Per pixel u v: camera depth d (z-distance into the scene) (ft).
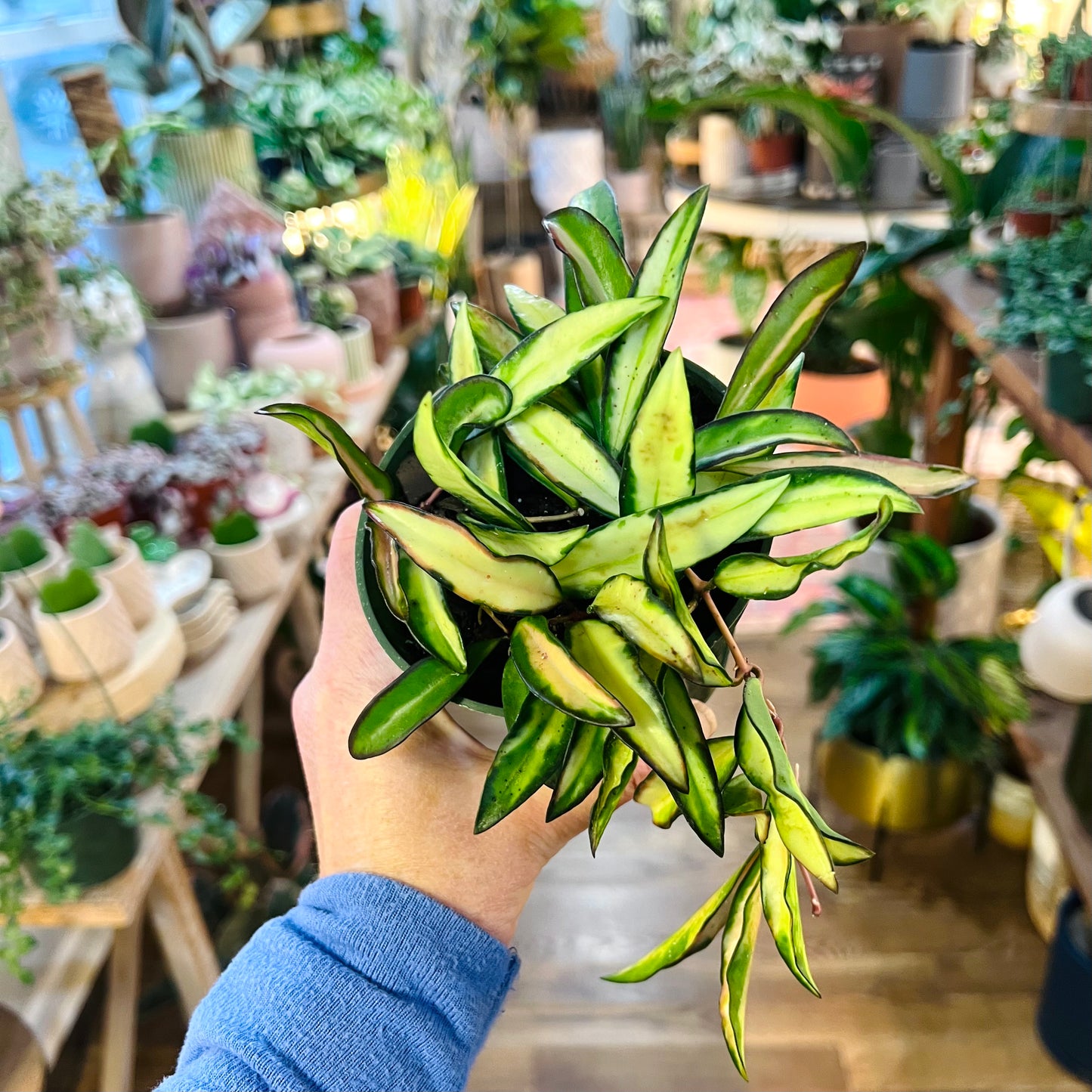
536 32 10.42
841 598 5.93
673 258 1.25
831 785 5.25
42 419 4.59
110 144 4.98
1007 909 5.10
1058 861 4.66
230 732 3.62
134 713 3.40
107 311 4.60
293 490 4.80
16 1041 2.92
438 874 1.51
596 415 1.37
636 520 1.15
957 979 4.78
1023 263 3.66
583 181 11.50
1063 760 4.42
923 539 4.63
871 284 5.62
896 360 5.74
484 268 10.52
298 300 6.19
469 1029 1.41
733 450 1.23
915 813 4.95
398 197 8.94
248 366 5.77
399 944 1.41
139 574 3.56
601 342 1.20
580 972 4.91
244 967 1.43
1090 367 3.04
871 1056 4.46
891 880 5.28
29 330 4.19
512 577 1.12
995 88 7.38
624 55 13.91
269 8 6.48
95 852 3.00
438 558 1.09
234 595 4.32
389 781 1.56
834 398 7.23
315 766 1.71
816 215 6.79
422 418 1.10
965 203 5.04
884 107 6.84
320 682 1.72
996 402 5.20
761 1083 4.37
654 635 1.05
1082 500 4.41
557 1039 4.61
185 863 4.73
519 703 1.20
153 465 4.38
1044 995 4.40
